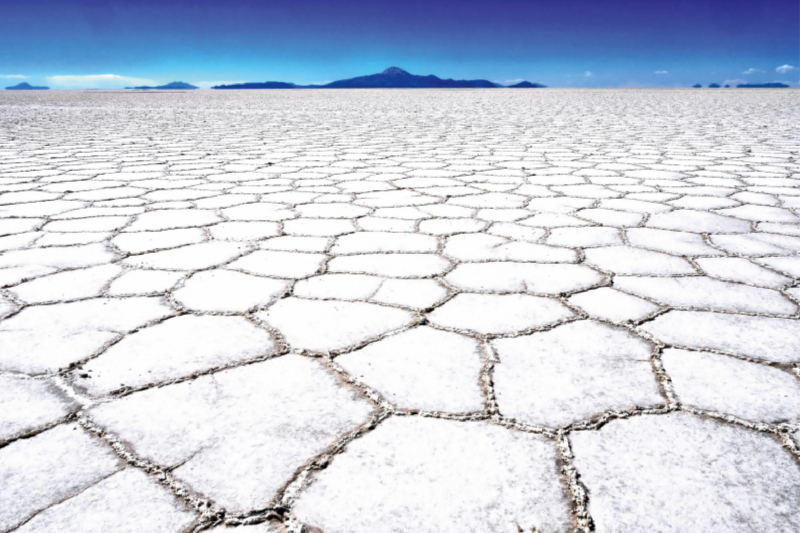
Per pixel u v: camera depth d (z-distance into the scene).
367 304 1.34
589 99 15.88
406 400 0.93
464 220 2.18
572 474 0.75
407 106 12.92
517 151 4.41
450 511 0.69
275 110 11.45
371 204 2.48
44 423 0.87
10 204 2.49
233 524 0.67
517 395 0.94
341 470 0.76
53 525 0.67
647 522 0.68
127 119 8.73
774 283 1.47
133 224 2.13
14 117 9.13
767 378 1.00
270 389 0.96
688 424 0.86
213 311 1.29
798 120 7.46
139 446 0.81
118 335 1.17
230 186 2.95
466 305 1.33
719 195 2.62
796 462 0.78
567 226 2.08
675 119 7.91
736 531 0.66
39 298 1.37
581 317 1.26
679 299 1.36
